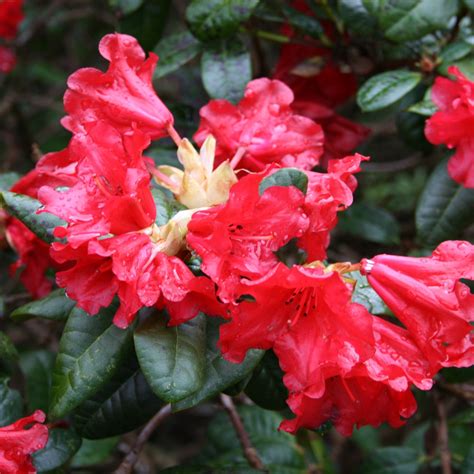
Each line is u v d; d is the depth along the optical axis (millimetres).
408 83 546
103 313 460
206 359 448
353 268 441
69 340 458
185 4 833
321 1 603
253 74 660
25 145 825
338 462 835
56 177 480
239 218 429
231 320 437
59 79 918
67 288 435
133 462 533
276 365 494
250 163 495
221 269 421
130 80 479
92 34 934
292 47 615
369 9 540
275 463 643
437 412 606
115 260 418
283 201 429
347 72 603
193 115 625
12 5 745
